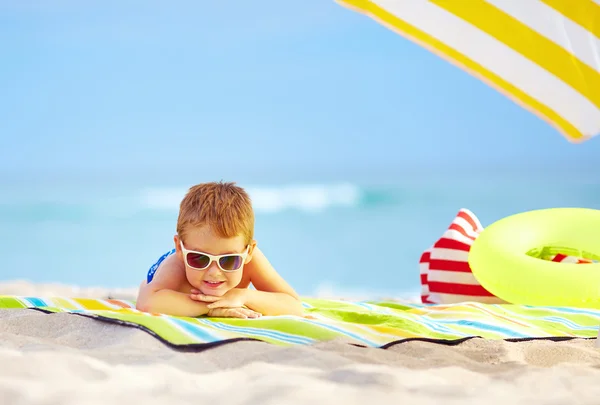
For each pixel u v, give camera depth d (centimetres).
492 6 252
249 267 360
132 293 587
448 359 245
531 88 254
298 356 229
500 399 179
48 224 2353
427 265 539
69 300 366
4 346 229
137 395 172
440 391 185
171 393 175
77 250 1780
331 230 2148
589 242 510
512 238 496
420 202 2858
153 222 2402
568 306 434
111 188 3522
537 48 251
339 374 201
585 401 181
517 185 3338
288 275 1388
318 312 360
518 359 260
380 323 335
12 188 3478
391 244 1847
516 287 448
